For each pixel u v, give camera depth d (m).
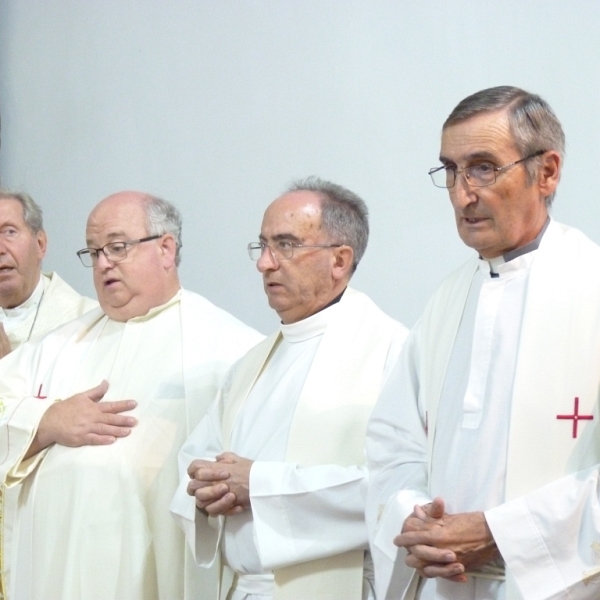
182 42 7.72
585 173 5.90
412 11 6.63
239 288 7.35
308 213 4.65
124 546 4.99
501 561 3.54
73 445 5.11
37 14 8.41
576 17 6.00
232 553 4.52
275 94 7.24
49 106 8.32
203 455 4.85
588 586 3.28
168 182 7.71
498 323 3.71
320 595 4.23
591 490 3.35
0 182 8.47
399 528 3.63
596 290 3.62
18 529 5.25
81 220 8.14
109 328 5.63
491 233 3.63
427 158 6.52
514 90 3.66
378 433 3.99
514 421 3.53
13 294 6.61
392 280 6.57
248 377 4.86
